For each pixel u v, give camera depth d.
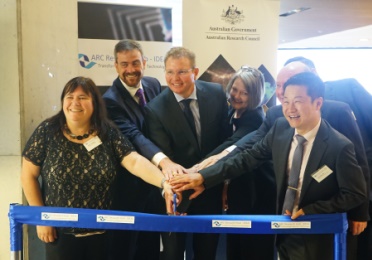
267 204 2.50
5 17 2.40
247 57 3.71
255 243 2.57
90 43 3.52
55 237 2.09
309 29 6.38
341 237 1.93
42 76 2.69
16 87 2.43
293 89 1.88
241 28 3.68
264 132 2.35
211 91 2.48
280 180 2.04
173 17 4.11
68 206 2.04
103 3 3.52
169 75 2.33
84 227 1.97
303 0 4.45
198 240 2.42
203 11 3.61
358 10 4.98
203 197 2.39
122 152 2.18
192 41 3.62
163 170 2.20
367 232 2.48
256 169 2.50
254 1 3.68
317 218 1.93
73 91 2.03
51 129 2.07
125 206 2.57
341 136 1.90
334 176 1.88
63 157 2.03
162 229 1.99
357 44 7.90
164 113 2.38
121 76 2.74
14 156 2.47
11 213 1.97
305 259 1.97
